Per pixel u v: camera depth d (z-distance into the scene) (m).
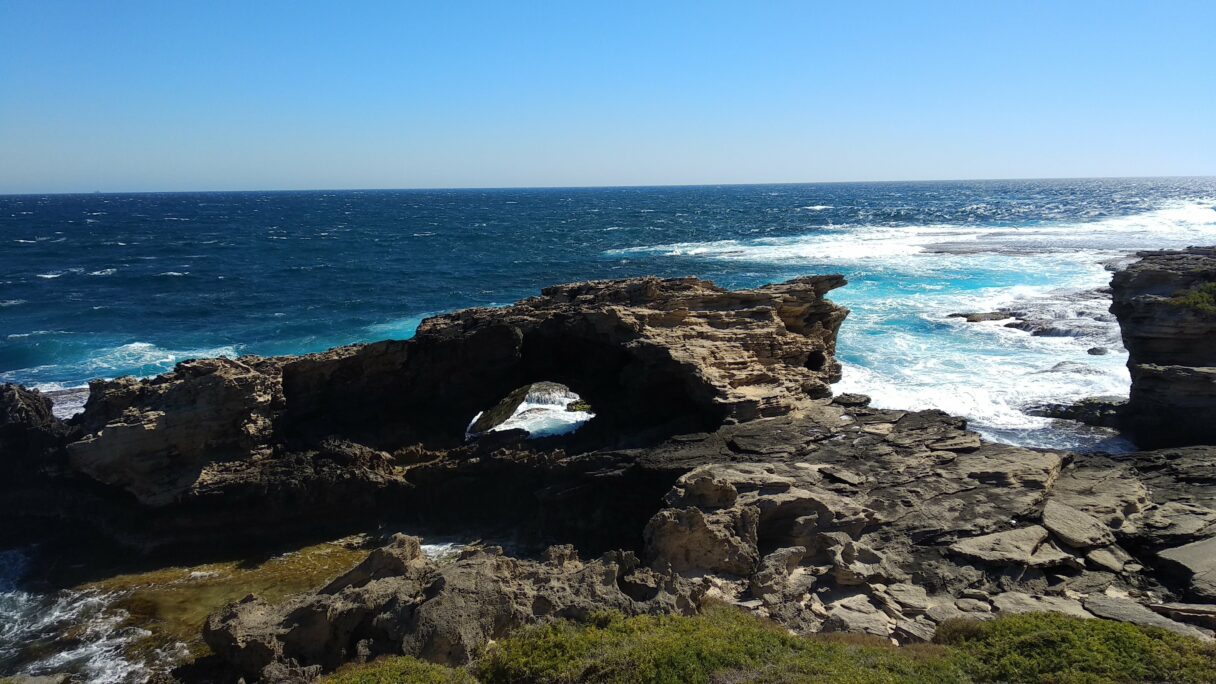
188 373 29.41
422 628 17.81
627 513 27.17
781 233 131.75
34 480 29.44
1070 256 84.31
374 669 16.30
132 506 28.36
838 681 13.71
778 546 22.27
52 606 24.55
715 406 30.06
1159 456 26.95
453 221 192.25
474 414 35.22
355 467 30.12
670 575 19.98
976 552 21.09
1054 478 25.27
